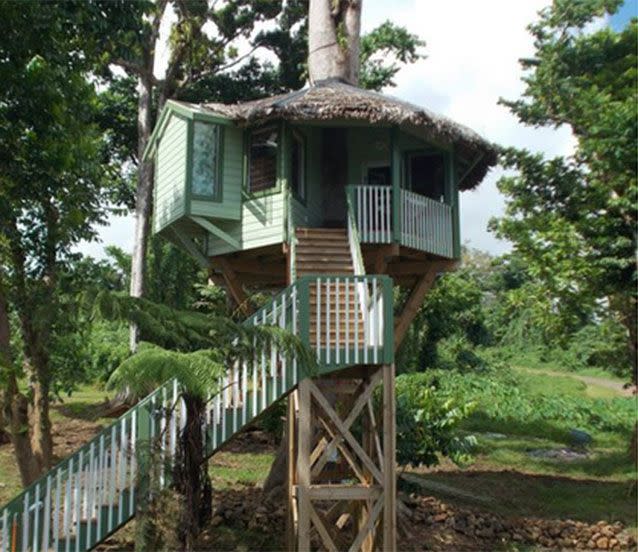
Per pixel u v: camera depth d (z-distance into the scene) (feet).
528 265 58.13
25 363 38.78
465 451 45.52
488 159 53.16
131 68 70.59
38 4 31.60
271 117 46.50
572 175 57.98
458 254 52.60
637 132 50.80
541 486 56.03
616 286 55.26
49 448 37.83
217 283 56.65
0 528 27.63
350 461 36.14
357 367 36.24
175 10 74.43
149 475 27.68
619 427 86.38
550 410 90.33
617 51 58.90
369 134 54.39
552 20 59.57
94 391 86.12
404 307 52.95
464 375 109.81
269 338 29.63
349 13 59.36
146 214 69.56
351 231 45.73
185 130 49.39
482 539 42.27
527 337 163.94
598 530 44.19
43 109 30.55
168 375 25.89
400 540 40.60
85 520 28.50
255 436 65.05
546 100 60.29
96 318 28.66
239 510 41.04
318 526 32.07
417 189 53.67
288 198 46.80
